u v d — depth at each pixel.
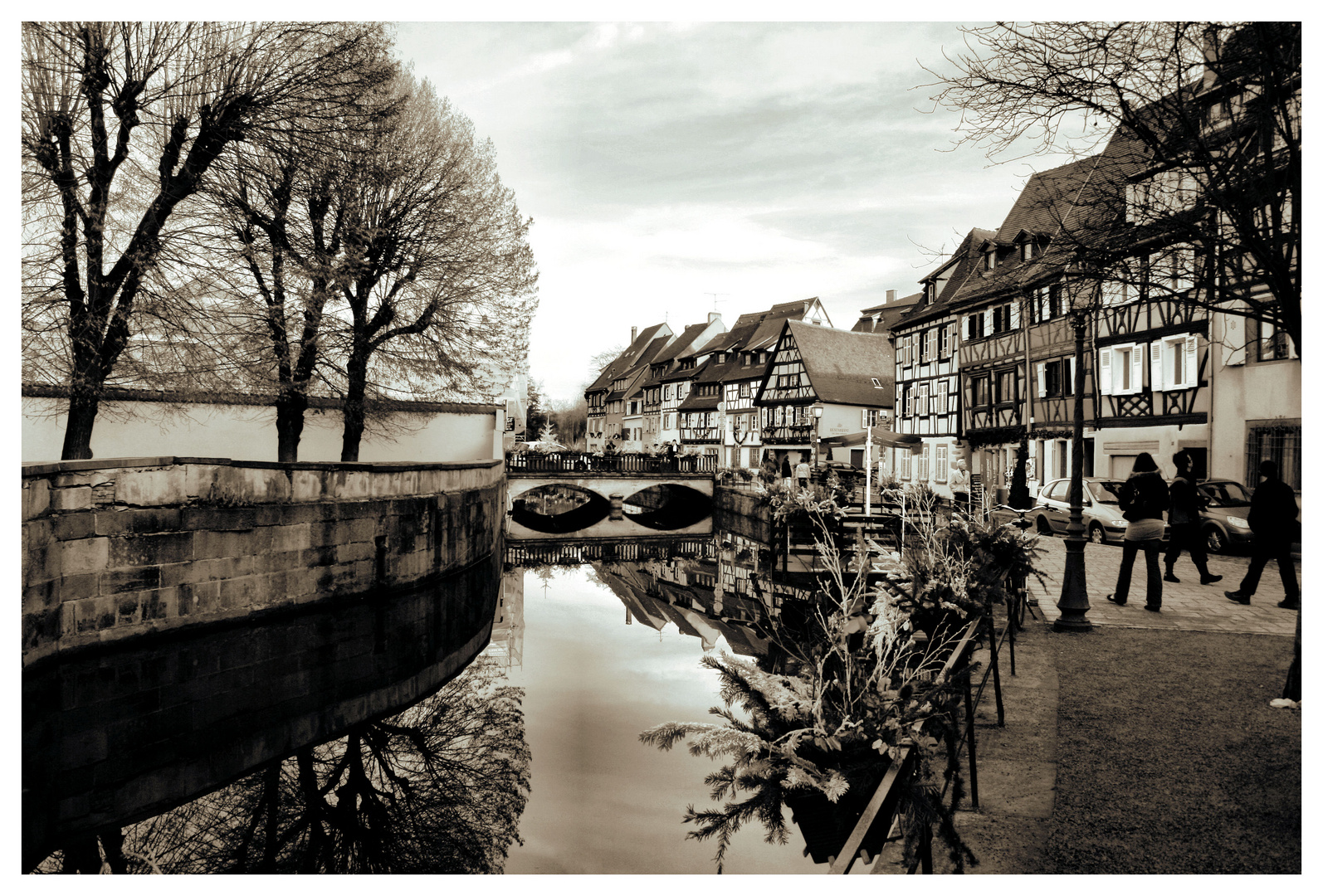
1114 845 3.69
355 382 20.16
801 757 4.66
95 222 12.54
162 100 13.74
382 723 9.80
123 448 20.62
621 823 5.80
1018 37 6.30
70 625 10.29
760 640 12.14
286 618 13.80
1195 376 19.33
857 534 17.94
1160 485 9.30
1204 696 5.88
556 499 58.72
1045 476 25.95
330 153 16.20
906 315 38.41
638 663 11.26
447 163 20.25
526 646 13.20
